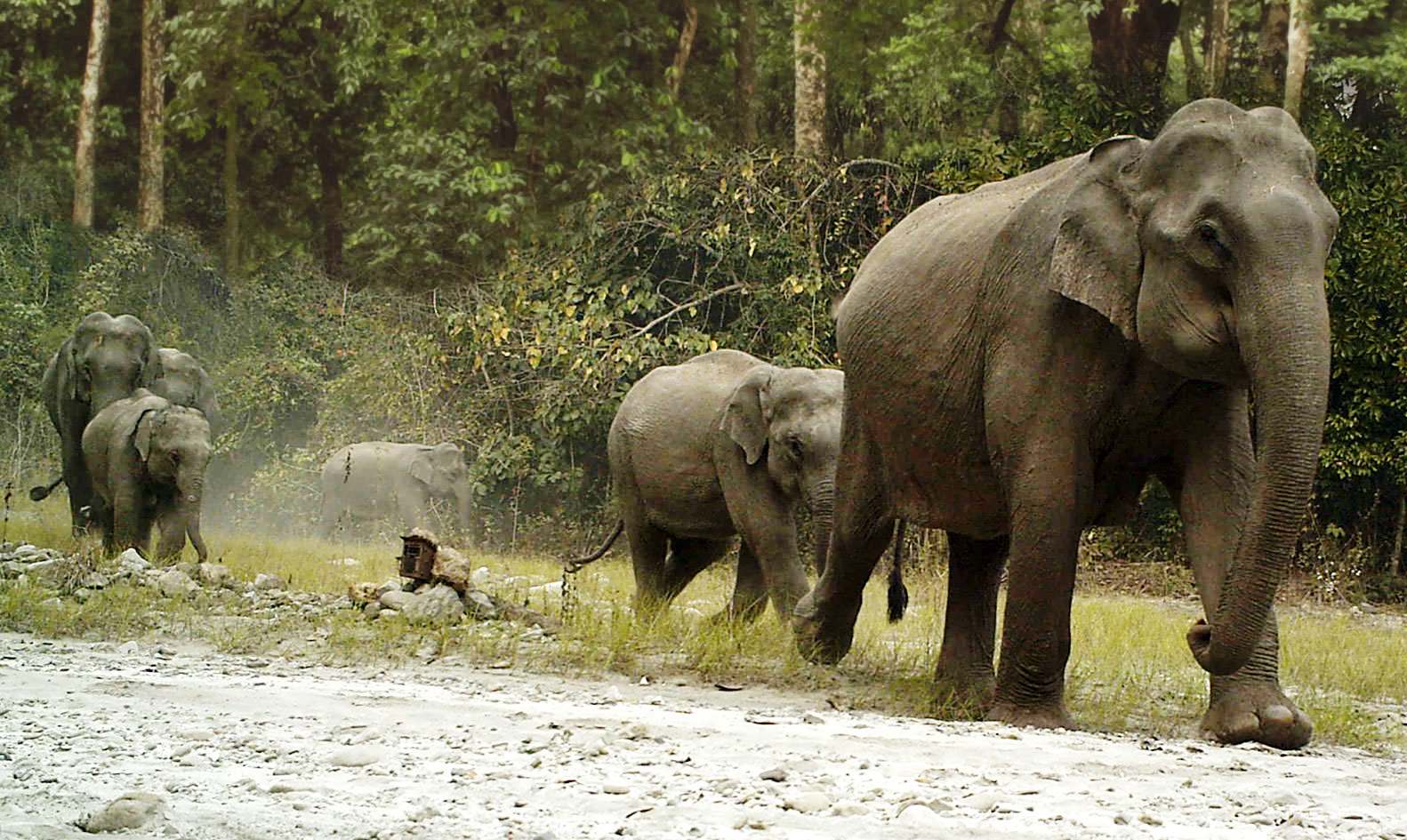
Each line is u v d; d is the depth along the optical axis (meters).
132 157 45.59
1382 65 27.30
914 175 26.44
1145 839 5.76
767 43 38.09
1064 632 9.30
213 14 38.88
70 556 15.98
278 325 37.75
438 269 34.94
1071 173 9.31
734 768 6.95
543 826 5.73
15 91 45.09
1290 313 7.91
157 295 38.31
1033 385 9.19
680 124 34.06
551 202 34.16
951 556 11.20
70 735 7.47
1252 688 8.86
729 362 15.72
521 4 34.00
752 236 25.62
